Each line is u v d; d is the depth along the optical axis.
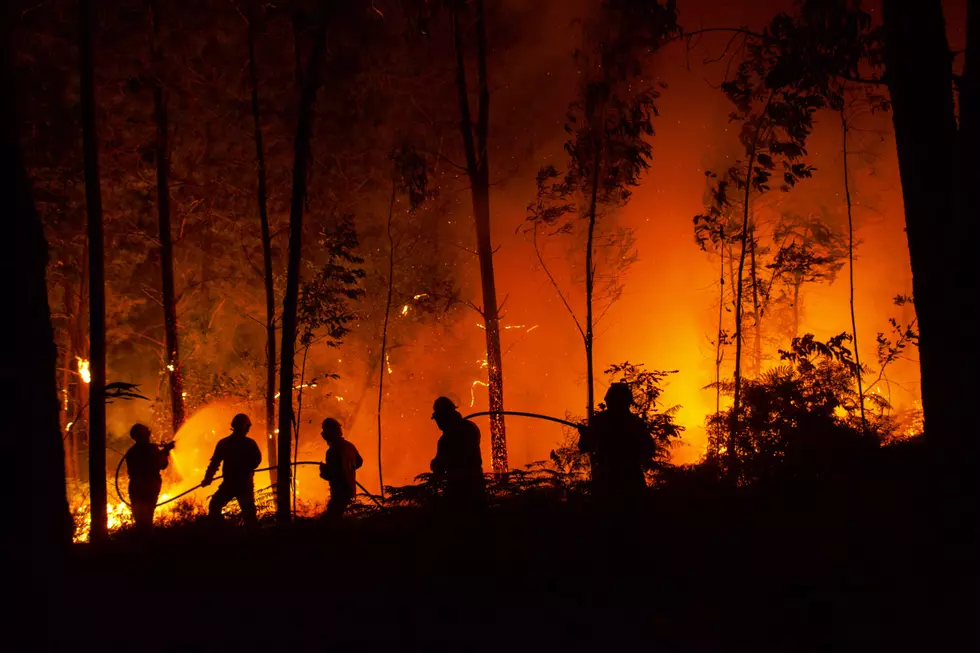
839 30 9.64
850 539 5.80
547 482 7.32
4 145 3.42
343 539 7.05
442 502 6.98
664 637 4.74
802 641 4.58
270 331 17.48
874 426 10.45
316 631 5.04
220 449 11.91
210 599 5.80
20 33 18.27
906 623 4.57
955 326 5.48
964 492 5.39
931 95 6.01
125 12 18.80
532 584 5.69
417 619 5.20
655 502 7.06
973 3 5.23
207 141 21.47
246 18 17.30
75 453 22.89
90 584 6.20
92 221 12.26
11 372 3.32
